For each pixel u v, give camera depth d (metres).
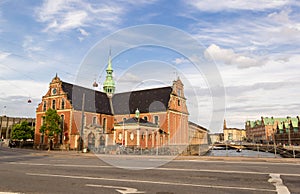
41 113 53.84
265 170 13.02
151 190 7.95
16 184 8.88
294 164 16.89
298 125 100.88
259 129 145.25
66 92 51.50
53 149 47.16
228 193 7.58
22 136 55.91
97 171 12.36
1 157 23.97
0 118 87.44
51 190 7.93
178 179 9.96
